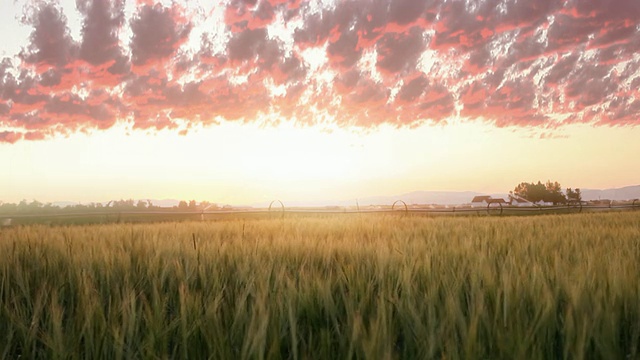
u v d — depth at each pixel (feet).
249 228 31.63
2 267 14.53
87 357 8.44
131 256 17.31
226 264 15.60
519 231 28.48
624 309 9.30
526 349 7.48
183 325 8.72
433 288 10.49
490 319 9.05
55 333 8.54
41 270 14.93
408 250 17.42
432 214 82.69
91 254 16.81
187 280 12.96
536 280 11.10
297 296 10.41
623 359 8.14
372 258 15.87
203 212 60.49
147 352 8.02
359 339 7.88
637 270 11.96
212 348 8.13
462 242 21.12
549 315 8.63
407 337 8.46
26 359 8.76
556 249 18.26
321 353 8.04
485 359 7.86
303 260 16.07
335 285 12.00
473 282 11.02
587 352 7.85
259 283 11.30
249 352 7.61
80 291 11.32
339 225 34.12
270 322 8.80
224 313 9.70
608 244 20.68
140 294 11.12
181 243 20.76
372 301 10.37
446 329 8.40
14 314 9.93
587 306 9.00
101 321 9.07
